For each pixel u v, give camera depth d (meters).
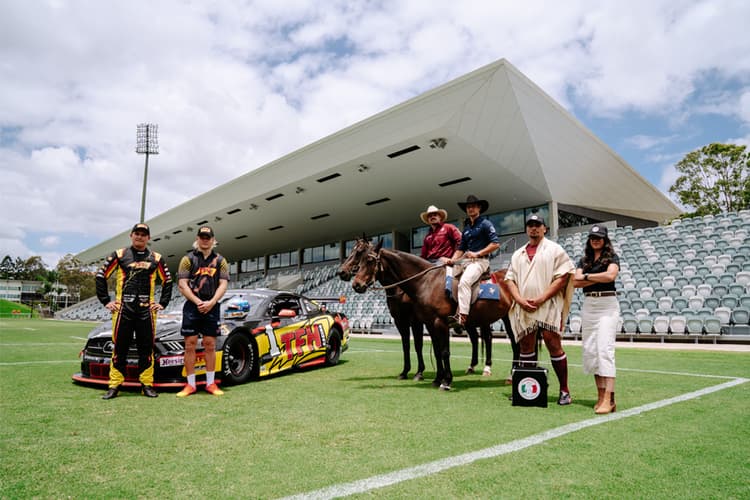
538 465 2.71
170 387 5.48
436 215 6.26
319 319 7.72
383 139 19.05
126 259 4.99
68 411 4.21
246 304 6.27
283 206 28.89
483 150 18.48
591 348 4.33
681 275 16.39
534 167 20.41
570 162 21.28
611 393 4.19
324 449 3.04
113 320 4.92
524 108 17.08
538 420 3.87
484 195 23.06
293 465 2.72
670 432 3.47
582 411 4.25
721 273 15.23
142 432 3.48
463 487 2.37
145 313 5.01
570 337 15.47
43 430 3.53
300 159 22.97
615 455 2.90
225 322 5.97
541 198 23.19
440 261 5.73
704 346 12.11
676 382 5.94
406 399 4.82
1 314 65.31
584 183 23.33
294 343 7.01
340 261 36.28
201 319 5.18
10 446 3.10
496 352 11.15
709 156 34.47
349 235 34.66
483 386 5.78
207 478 2.51
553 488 2.36
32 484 2.42
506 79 15.71
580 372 7.14
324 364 8.01
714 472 2.60
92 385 5.67
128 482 2.45
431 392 5.28
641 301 15.12
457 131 17.28
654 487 2.38
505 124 17.55
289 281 36.03
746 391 5.25
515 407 4.42
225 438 3.31
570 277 4.60
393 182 22.77
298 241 38.03
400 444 3.16
